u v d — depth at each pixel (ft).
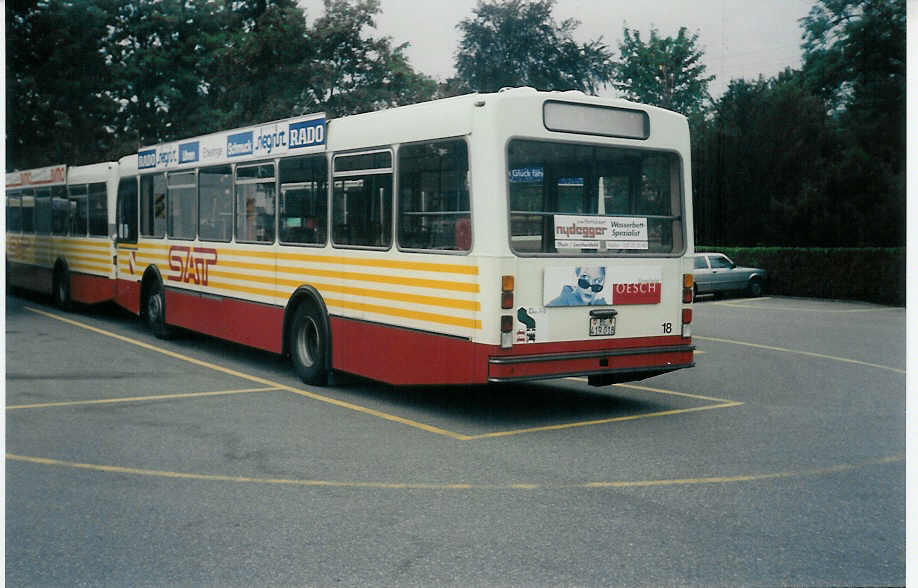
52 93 135.44
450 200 29.86
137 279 52.60
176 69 168.45
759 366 44.52
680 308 32.30
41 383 36.58
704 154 114.62
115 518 19.65
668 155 32.32
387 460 24.90
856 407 33.53
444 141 30.07
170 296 48.75
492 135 28.60
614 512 20.27
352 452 25.79
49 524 19.24
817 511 20.42
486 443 27.09
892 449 26.63
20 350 45.93
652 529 19.10
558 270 29.48
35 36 125.80
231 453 25.50
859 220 103.50
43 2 124.77
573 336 29.91
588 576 16.47
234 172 42.14
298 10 136.36
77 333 53.01
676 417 31.40
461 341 29.30
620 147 31.19
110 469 23.68
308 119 36.68
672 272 32.07
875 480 23.13
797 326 66.08
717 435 28.48
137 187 52.60
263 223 39.81
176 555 17.44
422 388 36.96
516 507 20.59
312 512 20.13
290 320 38.11
